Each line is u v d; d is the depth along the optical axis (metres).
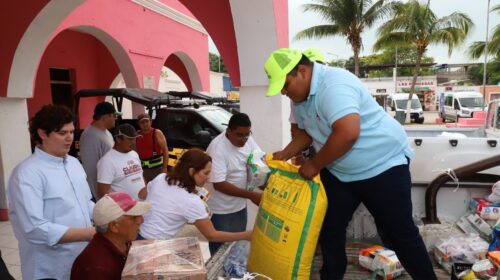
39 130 2.20
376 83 41.66
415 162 2.68
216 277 2.02
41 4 5.39
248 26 4.29
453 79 55.88
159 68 11.94
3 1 5.52
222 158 3.13
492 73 45.34
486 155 2.62
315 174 1.74
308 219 1.74
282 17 4.57
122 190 3.63
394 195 1.82
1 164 5.70
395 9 21.36
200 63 14.67
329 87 1.69
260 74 4.44
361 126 1.75
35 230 2.12
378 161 1.79
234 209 3.34
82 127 11.73
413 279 1.94
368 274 2.12
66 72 11.29
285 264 1.77
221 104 9.53
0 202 5.77
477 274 1.78
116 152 3.63
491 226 2.31
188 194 2.54
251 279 1.80
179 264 1.53
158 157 5.77
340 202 1.92
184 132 6.97
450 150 2.66
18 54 5.55
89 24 8.96
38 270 2.29
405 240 1.87
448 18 21.91
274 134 4.58
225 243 2.47
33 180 2.17
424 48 22.88
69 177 2.35
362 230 2.52
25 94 5.85
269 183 1.98
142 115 5.61
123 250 1.92
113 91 7.12
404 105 26.41
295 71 1.75
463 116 24.69
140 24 10.88
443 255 2.15
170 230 2.56
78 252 2.41
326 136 1.85
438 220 2.52
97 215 1.83
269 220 1.88
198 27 14.21
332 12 20.20
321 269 2.03
